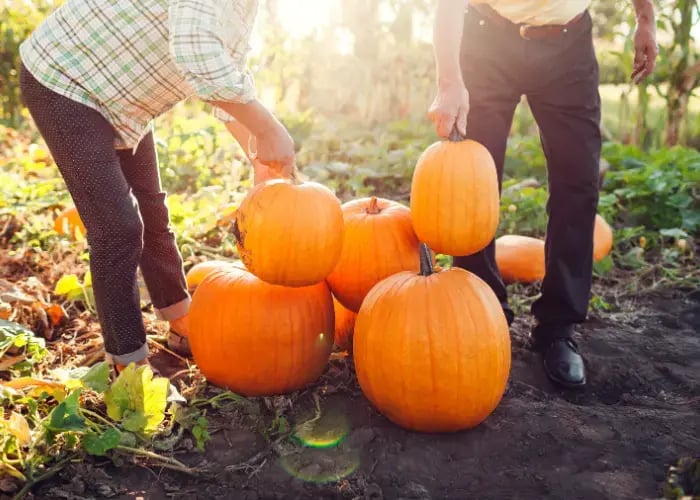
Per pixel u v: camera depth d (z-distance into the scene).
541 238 4.59
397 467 2.33
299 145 6.72
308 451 2.40
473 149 2.47
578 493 2.21
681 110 6.43
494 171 2.50
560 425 2.56
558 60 2.73
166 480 2.28
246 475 2.30
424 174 2.48
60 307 3.34
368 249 2.67
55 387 2.52
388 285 2.46
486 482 2.28
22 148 6.30
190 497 2.20
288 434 2.48
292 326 2.58
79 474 2.25
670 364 3.18
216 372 2.65
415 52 7.62
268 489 2.24
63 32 2.25
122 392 2.38
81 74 2.25
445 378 2.35
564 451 2.43
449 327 2.34
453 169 2.43
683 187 4.78
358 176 5.50
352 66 7.79
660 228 4.79
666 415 2.68
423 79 7.65
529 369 3.06
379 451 2.39
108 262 2.43
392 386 2.39
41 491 2.19
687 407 2.81
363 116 7.75
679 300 3.91
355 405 2.67
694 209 4.87
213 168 5.80
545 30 2.69
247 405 2.61
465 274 2.48
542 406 2.71
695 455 2.41
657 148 6.52
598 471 2.33
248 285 2.61
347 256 2.70
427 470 2.32
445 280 2.43
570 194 2.93
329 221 2.47
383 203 2.84
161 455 2.33
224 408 2.62
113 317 2.50
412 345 2.34
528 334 3.34
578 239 2.97
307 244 2.44
